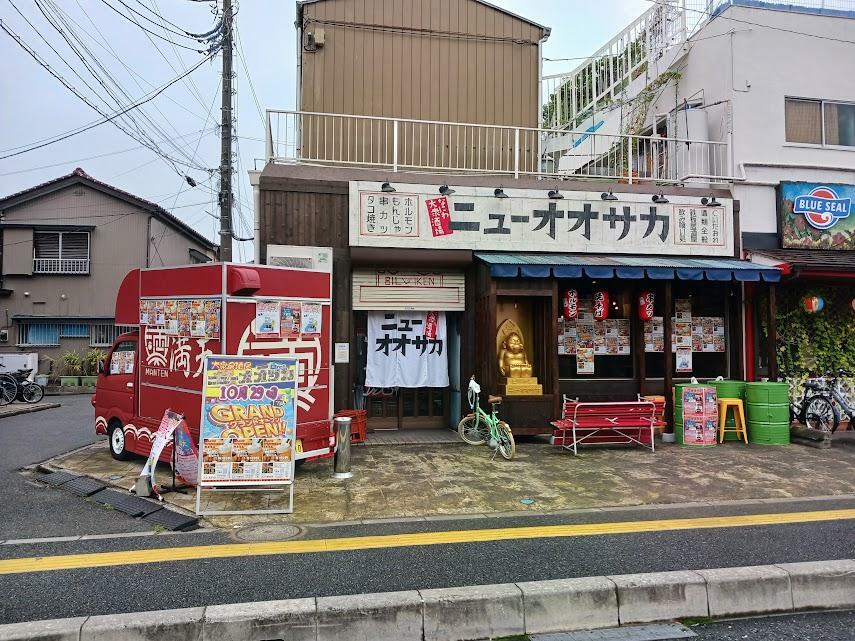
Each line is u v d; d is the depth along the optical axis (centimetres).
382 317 1035
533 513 603
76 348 2245
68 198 2250
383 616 386
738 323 1108
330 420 788
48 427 1220
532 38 1201
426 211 998
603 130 1588
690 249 1091
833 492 685
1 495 683
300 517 587
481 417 938
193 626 369
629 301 1088
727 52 1151
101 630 360
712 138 1186
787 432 964
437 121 1109
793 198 1124
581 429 895
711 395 956
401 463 818
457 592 403
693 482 723
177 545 510
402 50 1146
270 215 954
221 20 1395
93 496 666
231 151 1460
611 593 414
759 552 491
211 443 593
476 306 1017
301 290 756
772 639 391
